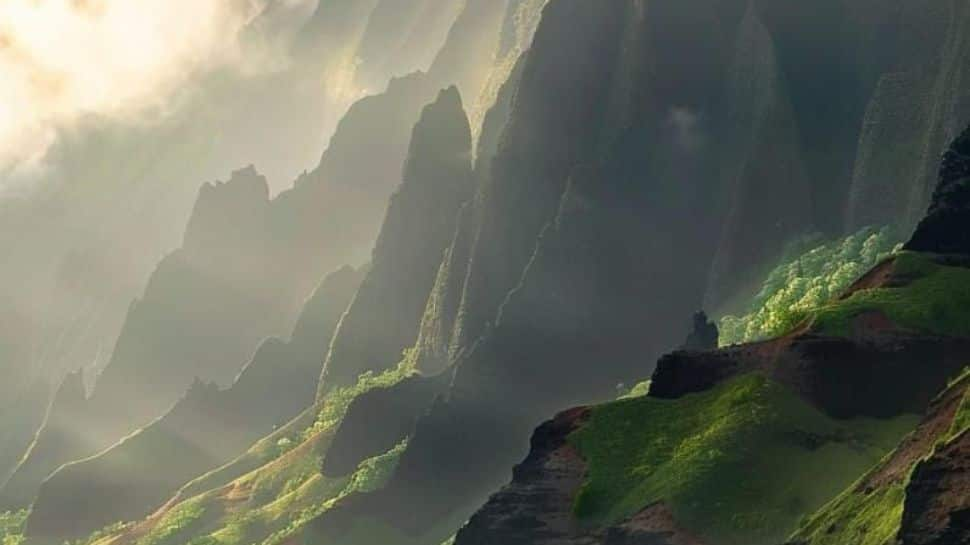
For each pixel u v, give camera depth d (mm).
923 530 158375
